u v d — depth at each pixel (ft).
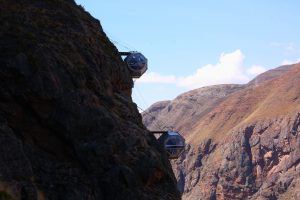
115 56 130.93
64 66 106.11
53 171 96.94
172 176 113.29
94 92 111.55
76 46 115.34
